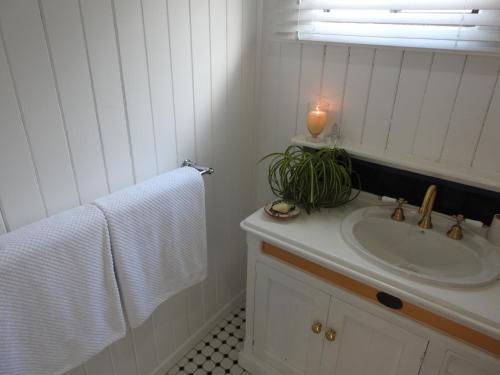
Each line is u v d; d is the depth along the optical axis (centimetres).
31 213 93
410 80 121
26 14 80
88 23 92
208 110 137
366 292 109
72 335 96
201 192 125
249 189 175
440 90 117
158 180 113
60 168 96
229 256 178
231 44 138
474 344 94
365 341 116
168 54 115
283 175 133
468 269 113
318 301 121
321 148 136
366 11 121
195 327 171
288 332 137
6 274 79
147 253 111
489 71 108
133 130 112
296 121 153
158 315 146
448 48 109
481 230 121
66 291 91
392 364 113
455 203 124
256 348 152
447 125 120
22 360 87
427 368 105
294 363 141
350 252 112
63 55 89
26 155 88
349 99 136
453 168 119
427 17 112
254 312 145
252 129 164
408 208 131
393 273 103
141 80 109
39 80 86
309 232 122
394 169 133
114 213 98
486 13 103
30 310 85
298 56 142
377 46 120
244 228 128
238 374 159
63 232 88
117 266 103
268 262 130
